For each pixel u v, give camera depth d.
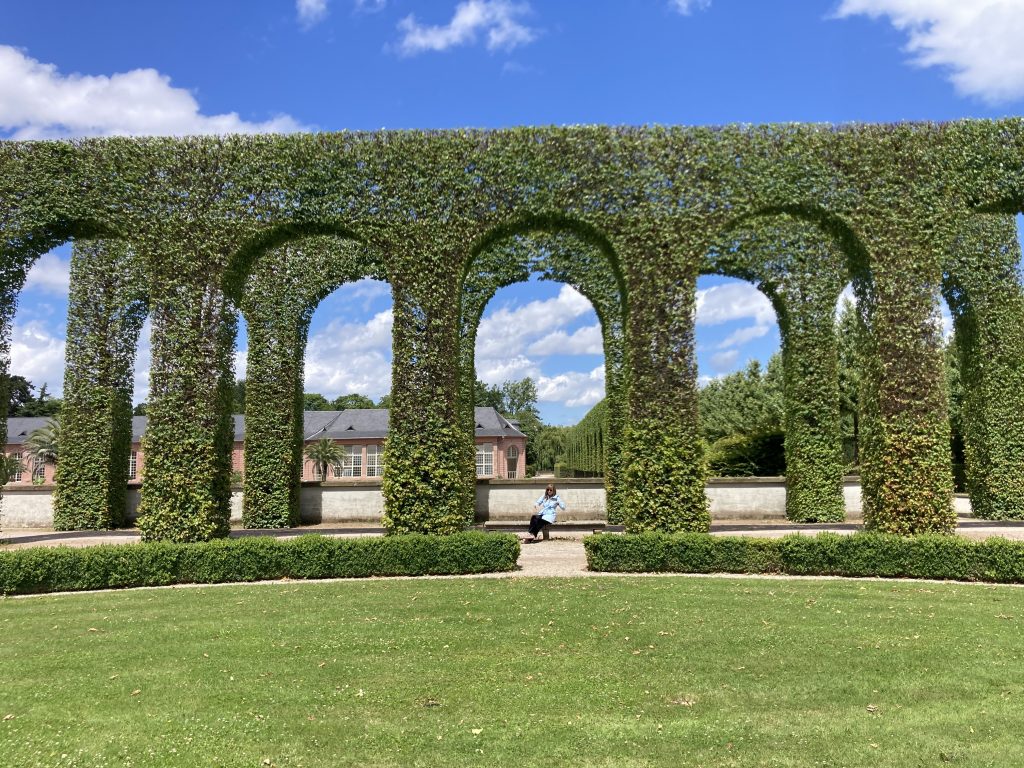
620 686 5.19
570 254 17.89
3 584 9.34
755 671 5.53
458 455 11.50
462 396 17.44
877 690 5.07
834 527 15.89
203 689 5.17
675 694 5.02
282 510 17.25
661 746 4.13
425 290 11.62
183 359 11.57
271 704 4.85
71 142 12.08
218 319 11.81
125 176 11.98
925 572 9.73
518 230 12.24
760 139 11.73
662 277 11.41
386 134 12.05
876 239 11.50
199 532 11.15
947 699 4.88
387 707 4.78
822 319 16.81
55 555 9.62
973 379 16.31
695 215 11.54
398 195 11.86
